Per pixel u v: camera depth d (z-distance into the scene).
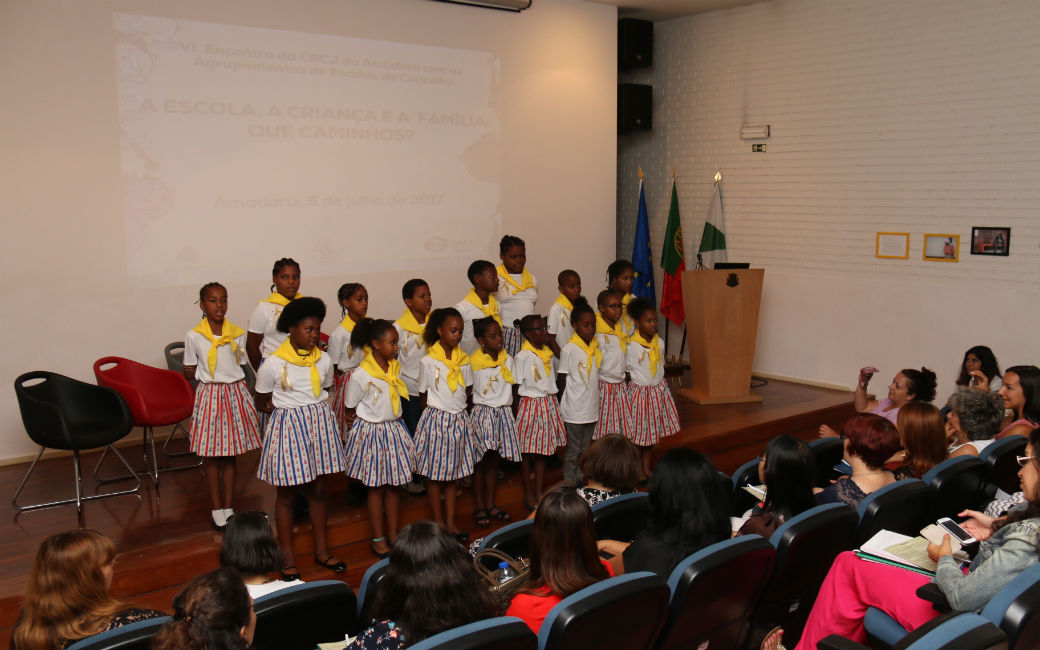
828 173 6.96
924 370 4.57
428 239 6.51
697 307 6.46
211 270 5.55
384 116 6.19
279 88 5.70
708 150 7.79
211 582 1.80
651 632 2.07
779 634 2.60
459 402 4.11
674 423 5.01
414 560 1.98
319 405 3.79
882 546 2.58
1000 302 6.09
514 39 6.82
